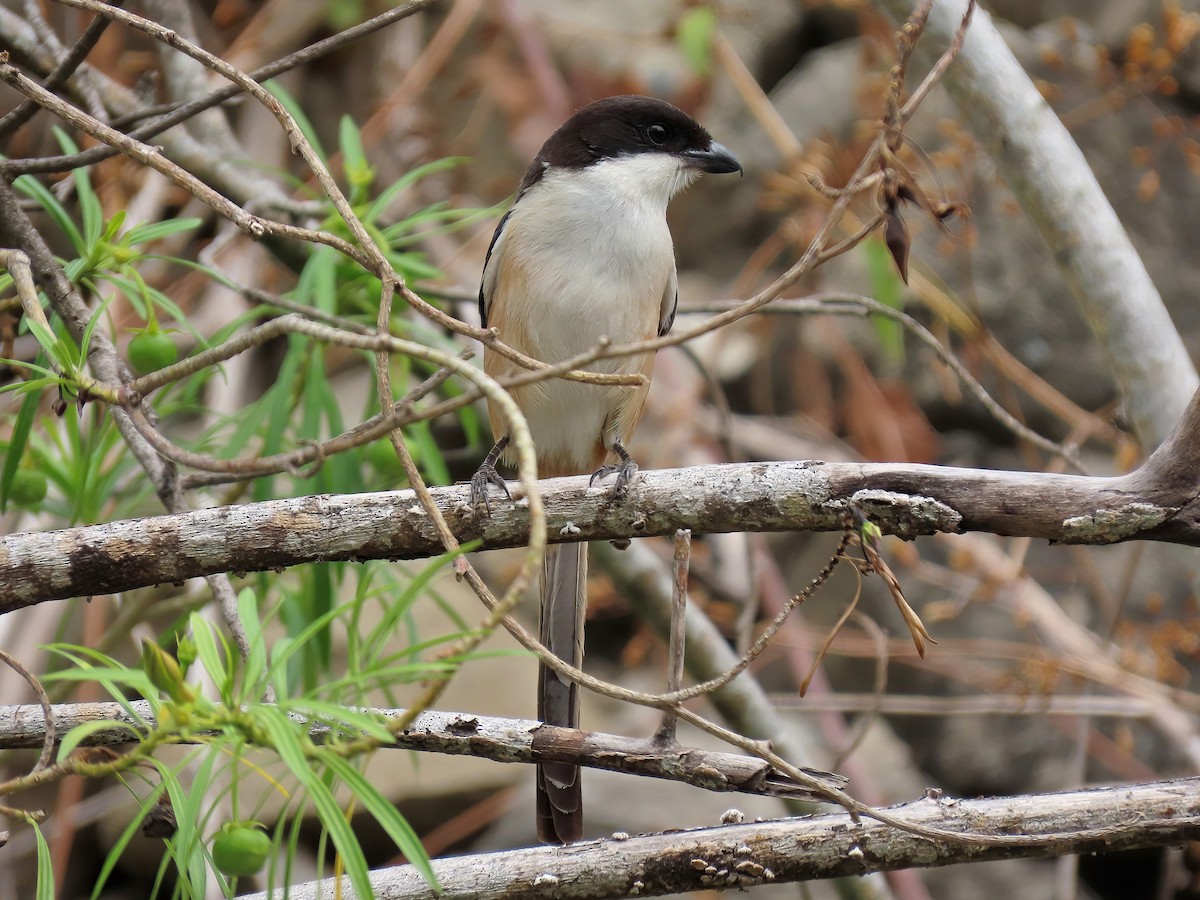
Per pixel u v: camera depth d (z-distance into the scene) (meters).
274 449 7.45
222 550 5.27
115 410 6.41
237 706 3.90
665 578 9.80
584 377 4.60
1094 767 12.16
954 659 12.38
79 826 10.95
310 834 10.80
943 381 13.23
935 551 12.90
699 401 12.94
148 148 4.94
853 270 13.52
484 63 13.42
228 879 5.23
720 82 14.65
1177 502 5.18
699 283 14.41
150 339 6.54
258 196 9.18
